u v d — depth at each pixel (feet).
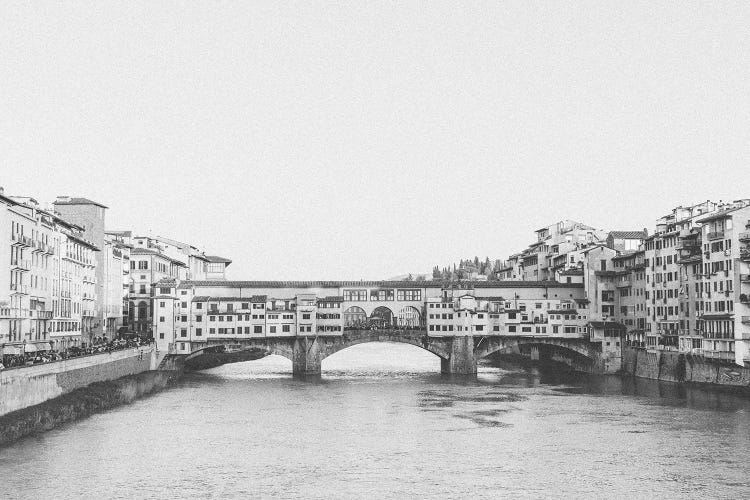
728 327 452.76
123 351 474.49
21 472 260.42
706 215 513.04
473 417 380.37
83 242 515.09
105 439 312.71
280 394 463.01
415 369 655.76
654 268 552.82
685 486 255.29
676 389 484.74
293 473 270.05
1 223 367.04
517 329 607.78
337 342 599.57
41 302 428.56
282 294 620.49
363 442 320.29
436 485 256.73
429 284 634.43
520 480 262.88
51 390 345.72
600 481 261.65
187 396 449.89
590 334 603.26
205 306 583.17
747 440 321.52
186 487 251.19
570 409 404.16
